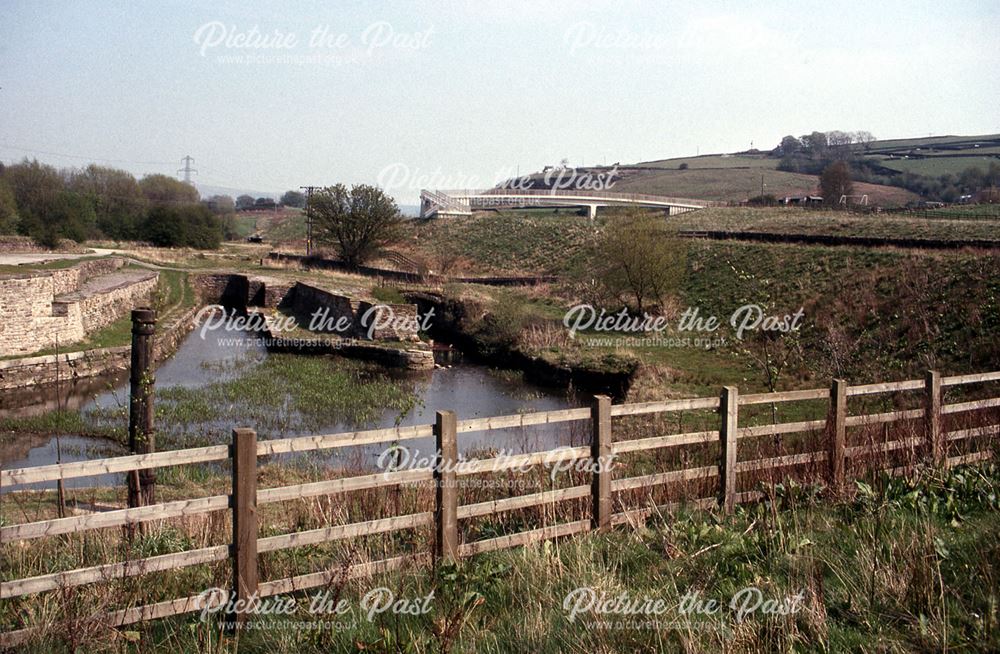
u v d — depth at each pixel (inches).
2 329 971.3
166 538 269.7
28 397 888.3
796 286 1283.2
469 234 2738.7
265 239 3722.9
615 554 258.2
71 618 197.0
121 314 1384.1
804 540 250.8
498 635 207.2
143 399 359.6
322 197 2180.1
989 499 301.1
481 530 284.4
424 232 2856.8
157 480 514.6
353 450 657.0
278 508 382.9
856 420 339.9
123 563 203.2
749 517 295.4
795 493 307.9
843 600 217.2
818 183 4215.1
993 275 1000.9
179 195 3735.2
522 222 2741.1
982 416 401.4
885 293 1104.8
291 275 1924.2
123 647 196.4
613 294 1481.3
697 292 1471.5
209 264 2218.3
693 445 390.6
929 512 292.0
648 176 4879.4
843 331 1042.1
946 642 183.8
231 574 228.4
